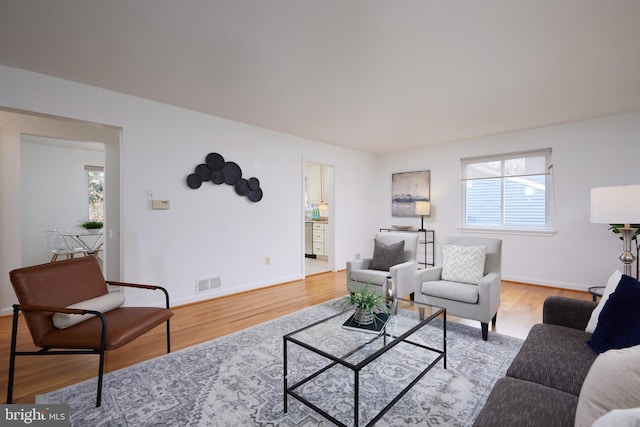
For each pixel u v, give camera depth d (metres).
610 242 3.83
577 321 1.80
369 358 1.48
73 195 5.36
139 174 3.18
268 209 4.39
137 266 3.18
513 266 4.56
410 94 3.09
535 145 4.33
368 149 5.78
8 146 3.19
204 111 3.62
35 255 5.02
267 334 2.68
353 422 1.57
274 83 2.83
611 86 2.89
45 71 2.57
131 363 2.20
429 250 5.45
